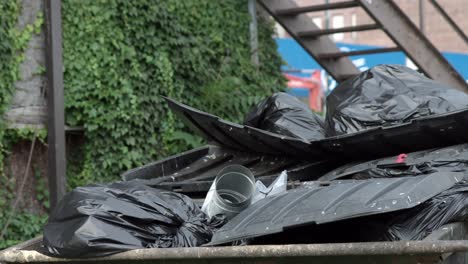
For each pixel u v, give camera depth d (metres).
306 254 4.51
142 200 5.40
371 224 5.22
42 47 12.27
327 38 15.66
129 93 12.88
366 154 7.10
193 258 4.79
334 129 7.30
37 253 5.20
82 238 5.00
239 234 4.96
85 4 12.66
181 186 7.22
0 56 11.70
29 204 12.27
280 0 15.17
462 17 33.69
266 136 7.34
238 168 6.09
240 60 14.81
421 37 14.34
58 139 11.94
